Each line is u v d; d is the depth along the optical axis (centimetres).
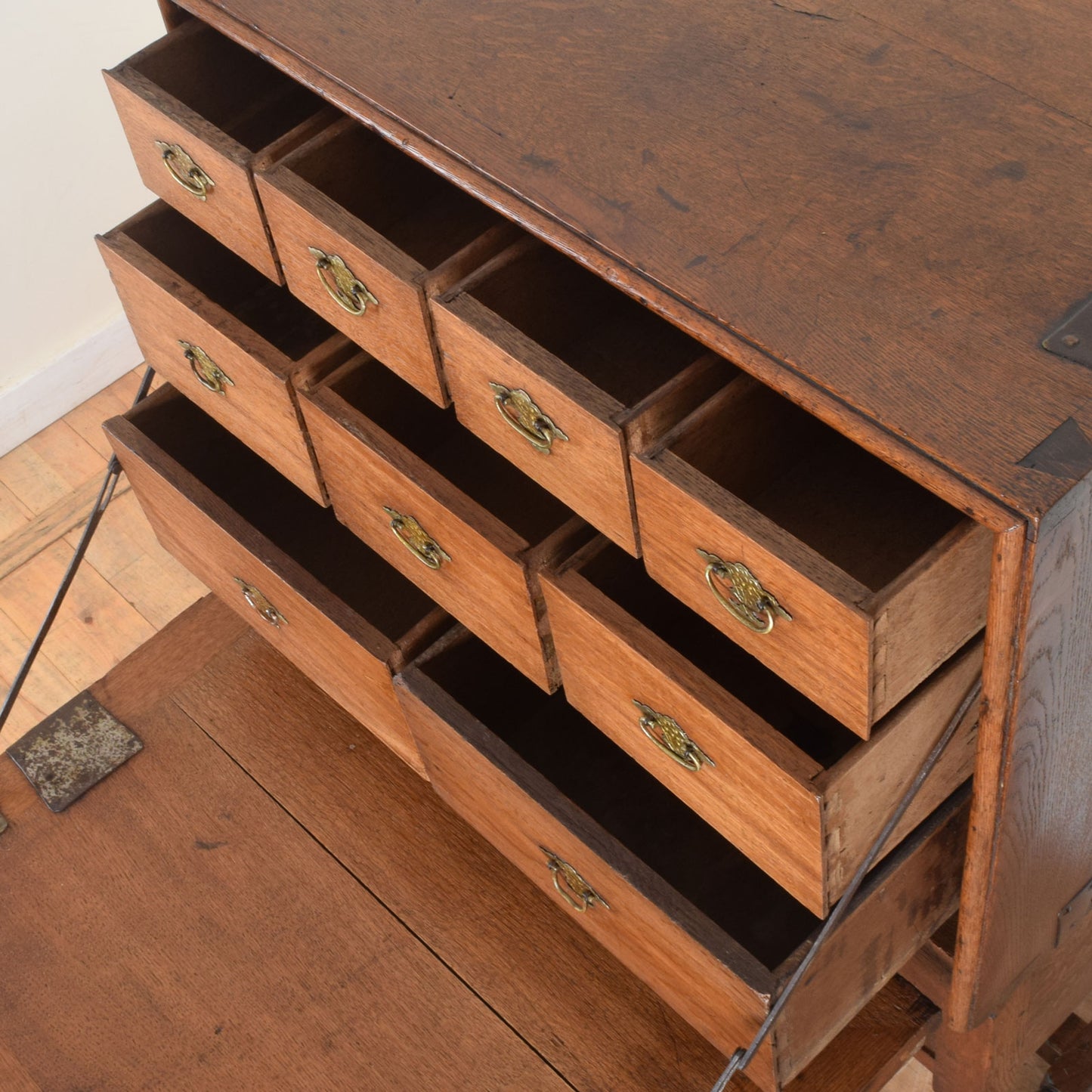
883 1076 130
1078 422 81
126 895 148
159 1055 137
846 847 102
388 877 146
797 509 106
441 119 103
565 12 109
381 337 115
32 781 156
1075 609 88
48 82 216
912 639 89
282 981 141
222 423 142
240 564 142
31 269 229
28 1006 142
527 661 122
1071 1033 161
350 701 146
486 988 138
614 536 105
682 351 118
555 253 109
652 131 100
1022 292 87
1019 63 100
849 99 100
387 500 122
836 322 87
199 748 157
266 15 113
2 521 230
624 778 140
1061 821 111
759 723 99
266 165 116
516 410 104
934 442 81
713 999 116
